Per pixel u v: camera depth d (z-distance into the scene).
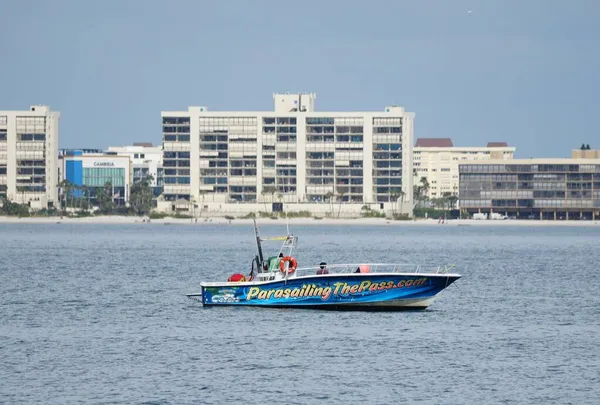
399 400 179.62
